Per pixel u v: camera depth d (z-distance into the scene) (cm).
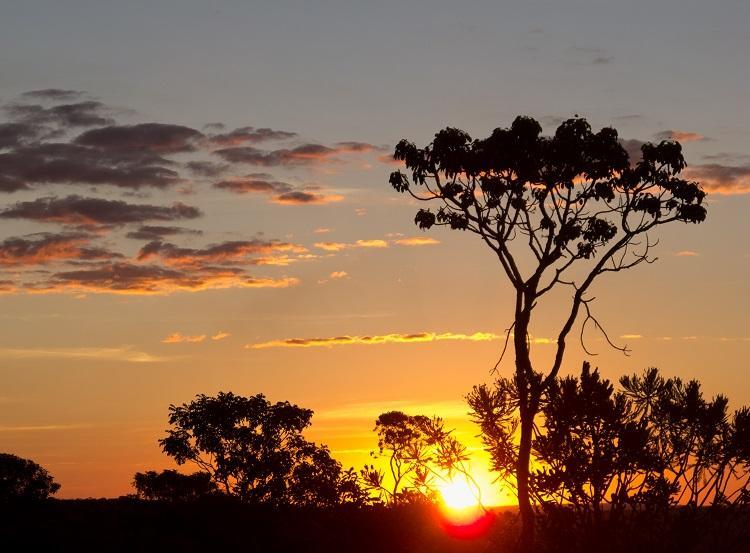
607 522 1892
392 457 2483
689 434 2005
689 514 1902
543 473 1947
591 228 2600
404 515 2894
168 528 4841
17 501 6088
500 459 2164
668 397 2036
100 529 4916
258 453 4881
